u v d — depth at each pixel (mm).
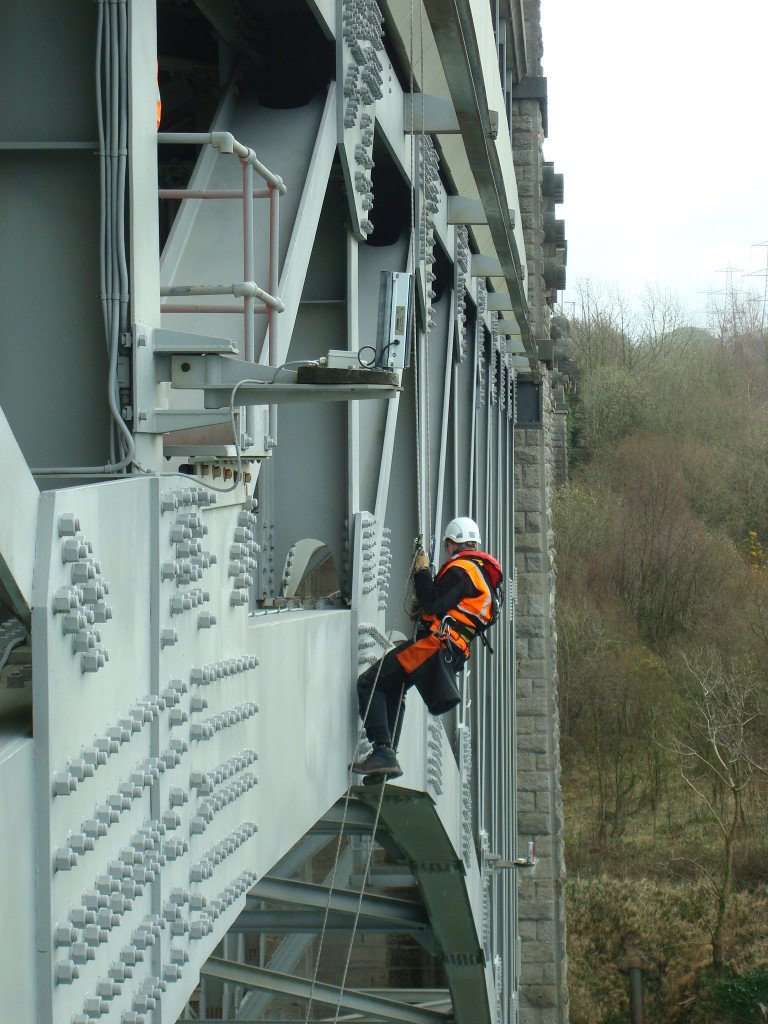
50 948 2826
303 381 4535
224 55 6949
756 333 84375
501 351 21266
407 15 8383
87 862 3133
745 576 59875
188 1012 21125
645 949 38156
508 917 22594
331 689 6961
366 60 7199
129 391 4293
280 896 13094
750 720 45844
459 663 7633
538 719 28516
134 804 3611
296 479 7672
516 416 29172
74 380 4422
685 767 47438
